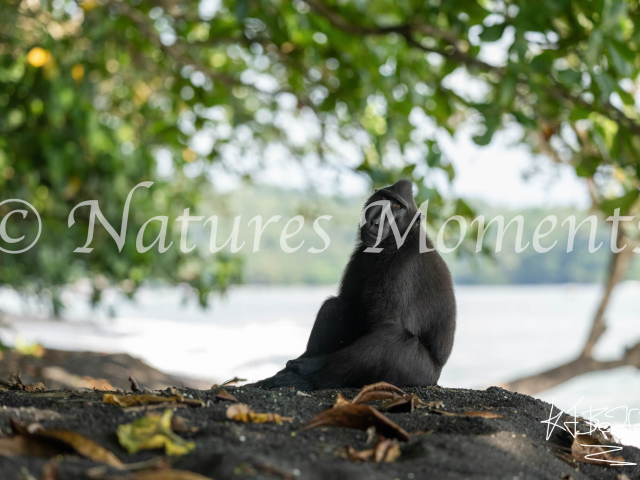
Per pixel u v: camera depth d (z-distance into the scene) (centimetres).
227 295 1603
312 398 472
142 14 1193
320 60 1100
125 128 1474
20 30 1263
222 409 391
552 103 947
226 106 1362
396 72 1066
